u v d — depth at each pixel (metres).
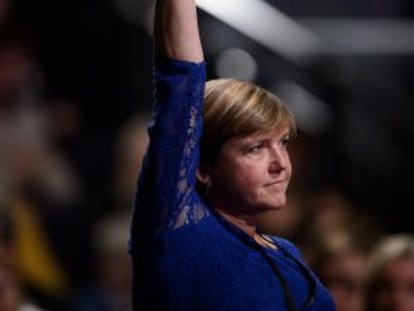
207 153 5.35
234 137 5.30
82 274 12.42
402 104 14.55
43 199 12.53
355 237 8.98
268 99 5.34
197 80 5.25
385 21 14.91
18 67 13.16
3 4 13.27
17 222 10.80
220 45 13.58
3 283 7.94
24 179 12.57
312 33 14.78
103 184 13.48
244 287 5.19
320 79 14.11
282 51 13.94
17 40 13.28
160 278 5.19
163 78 5.25
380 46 14.72
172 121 5.21
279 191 5.34
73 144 13.56
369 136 14.17
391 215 13.63
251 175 5.30
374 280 7.86
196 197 5.29
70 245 12.47
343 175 13.54
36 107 13.41
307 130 13.71
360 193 13.37
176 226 5.21
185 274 5.18
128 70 14.29
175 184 5.20
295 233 11.24
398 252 7.83
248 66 13.47
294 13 15.12
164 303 5.19
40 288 11.32
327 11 15.12
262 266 5.27
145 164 5.23
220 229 5.30
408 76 14.76
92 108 14.34
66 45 14.44
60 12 14.42
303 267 5.42
